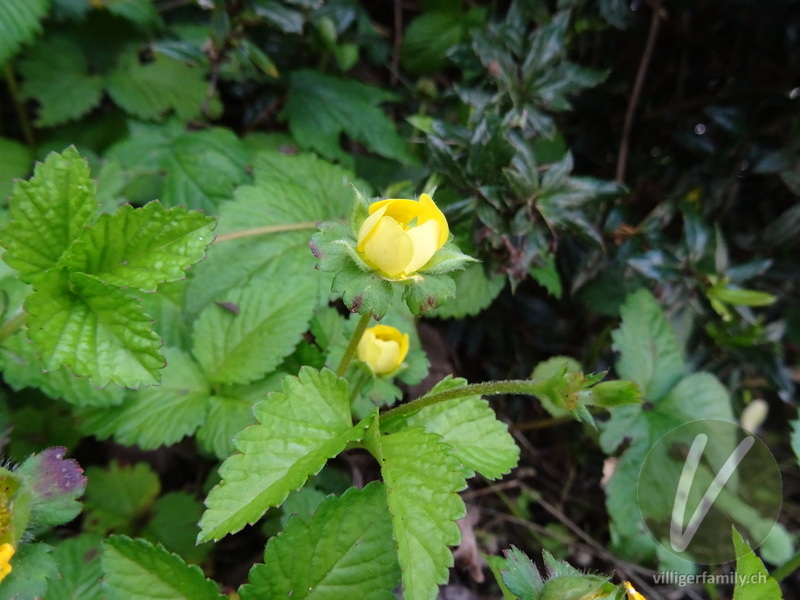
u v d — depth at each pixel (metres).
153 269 0.09
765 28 0.17
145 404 0.11
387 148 0.17
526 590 0.09
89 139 0.16
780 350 0.16
